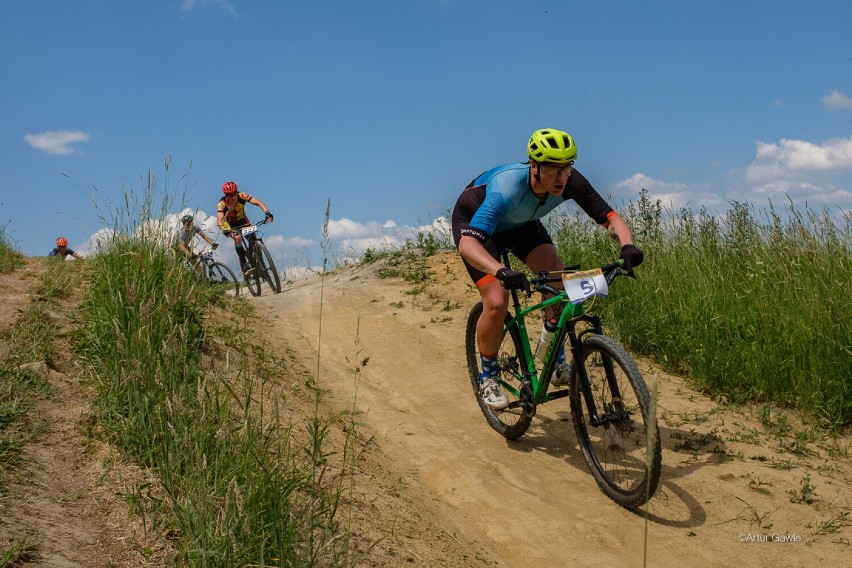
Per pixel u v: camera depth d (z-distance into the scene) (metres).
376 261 9.98
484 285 4.16
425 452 4.27
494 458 4.19
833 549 3.18
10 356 3.43
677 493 3.68
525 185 3.93
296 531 2.42
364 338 6.75
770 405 4.93
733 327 5.45
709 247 6.50
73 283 5.00
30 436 2.74
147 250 4.35
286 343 6.27
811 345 4.90
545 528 3.39
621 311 6.36
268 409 3.76
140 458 2.75
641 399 3.24
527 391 4.13
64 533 2.24
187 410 2.89
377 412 4.89
